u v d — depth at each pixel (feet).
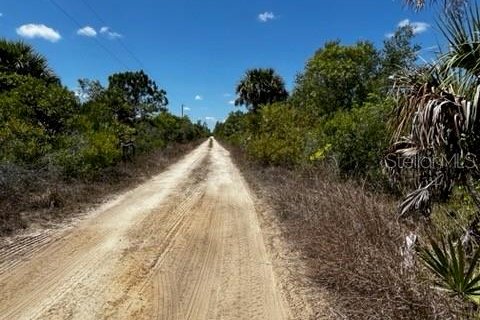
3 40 51.39
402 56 57.41
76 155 42.16
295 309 15.39
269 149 60.44
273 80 119.96
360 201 20.76
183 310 15.30
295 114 64.34
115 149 49.34
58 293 16.37
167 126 119.75
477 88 12.98
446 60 14.29
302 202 28.30
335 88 63.16
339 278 16.55
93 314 14.78
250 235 25.88
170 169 65.51
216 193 42.88
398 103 15.52
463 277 10.91
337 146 36.01
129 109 75.66
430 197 15.42
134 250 22.09
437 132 13.39
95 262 19.98
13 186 31.53
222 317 14.84
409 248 13.76
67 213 29.84
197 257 21.35
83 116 52.31
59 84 52.70
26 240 22.99
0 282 17.20
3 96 41.70
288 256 21.43
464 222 15.29
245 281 18.11
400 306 12.43
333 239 18.90
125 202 35.55
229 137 179.11
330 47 64.90
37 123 42.47
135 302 15.84
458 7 14.74
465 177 14.58
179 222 29.07
